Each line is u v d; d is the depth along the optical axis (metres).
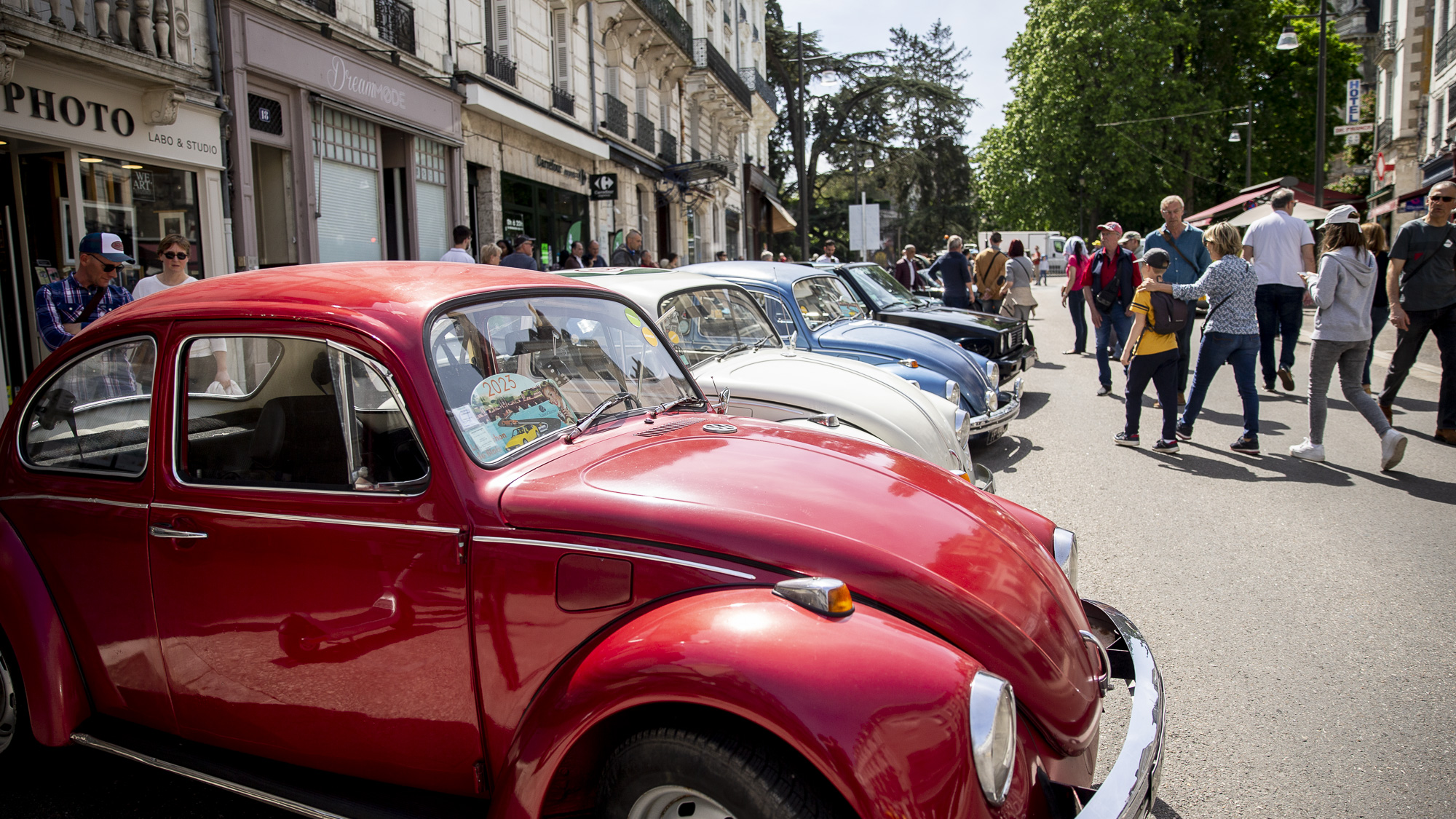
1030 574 2.42
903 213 52.97
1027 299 13.33
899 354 7.23
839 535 2.19
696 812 1.99
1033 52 42.31
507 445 2.45
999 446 7.95
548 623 2.17
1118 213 42.84
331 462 2.43
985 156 47.88
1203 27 41.03
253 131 10.06
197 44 9.13
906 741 1.77
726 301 5.96
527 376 2.67
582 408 2.80
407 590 2.29
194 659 2.57
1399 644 3.88
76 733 2.73
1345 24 60.06
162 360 2.63
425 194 13.70
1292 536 5.33
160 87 8.51
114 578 2.65
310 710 2.44
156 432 2.61
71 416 2.78
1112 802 1.94
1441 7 29.02
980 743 1.82
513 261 11.87
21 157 7.89
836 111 47.81
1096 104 39.69
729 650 1.88
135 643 2.66
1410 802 2.79
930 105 51.09
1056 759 2.16
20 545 2.77
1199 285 7.27
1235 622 4.14
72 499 2.71
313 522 2.38
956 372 7.25
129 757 2.63
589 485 2.31
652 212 24.34
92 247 5.93
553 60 18.39
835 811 1.82
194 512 2.52
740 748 1.87
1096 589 4.57
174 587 2.56
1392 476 6.59
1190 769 3.00
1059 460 7.37
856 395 4.89
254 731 2.54
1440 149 28.41
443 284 2.69
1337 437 7.91
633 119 22.62
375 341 2.38
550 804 2.19
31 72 7.36
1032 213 42.97
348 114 11.80
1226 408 9.38
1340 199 28.59
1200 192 45.12
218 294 2.70
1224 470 6.92
